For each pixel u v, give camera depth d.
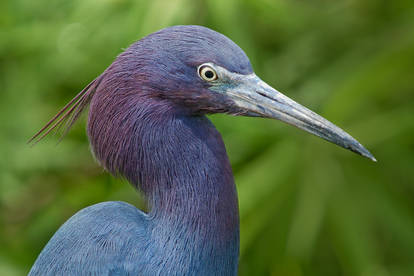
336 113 7.72
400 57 7.73
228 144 8.16
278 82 8.61
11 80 8.63
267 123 8.00
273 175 7.71
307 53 8.95
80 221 4.90
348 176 8.02
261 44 8.93
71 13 7.95
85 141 8.70
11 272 8.02
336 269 8.82
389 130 8.09
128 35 7.30
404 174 8.54
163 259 4.79
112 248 4.74
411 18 8.37
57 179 9.14
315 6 9.12
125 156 5.00
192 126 4.96
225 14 7.30
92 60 8.45
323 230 8.72
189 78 4.82
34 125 8.49
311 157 7.84
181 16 7.22
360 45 8.82
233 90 4.88
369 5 9.04
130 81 4.88
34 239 8.89
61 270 4.80
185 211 4.86
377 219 8.40
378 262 7.89
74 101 5.54
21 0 8.25
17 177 8.62
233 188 5.06
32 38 8.43
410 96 8.51
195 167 4.89
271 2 7.64
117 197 8.22
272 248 8.27
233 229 5.04
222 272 5.01
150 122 4.89
